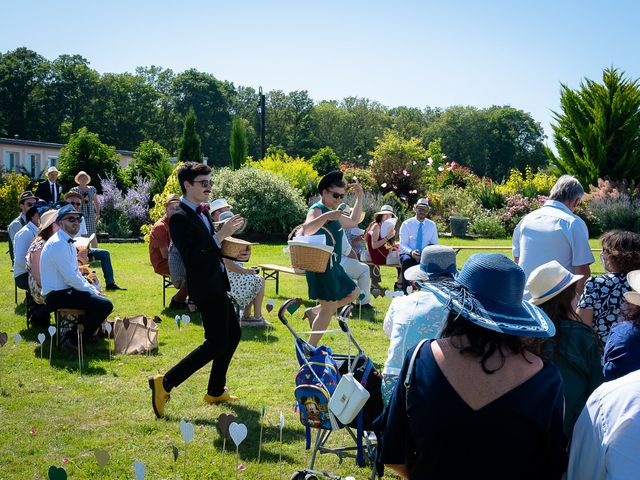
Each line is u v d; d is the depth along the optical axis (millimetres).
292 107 105062
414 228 11164
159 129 98625
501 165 103000
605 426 2191
